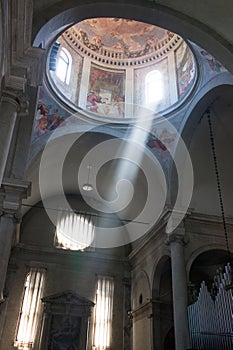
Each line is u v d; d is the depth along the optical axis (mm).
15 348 15977
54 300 17125
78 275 18547
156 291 15656
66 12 7832
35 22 7348
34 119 13031
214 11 8258
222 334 10555
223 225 14047
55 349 16062
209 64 11812
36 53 6633
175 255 12828
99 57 16625
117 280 18953
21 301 17078
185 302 11758
